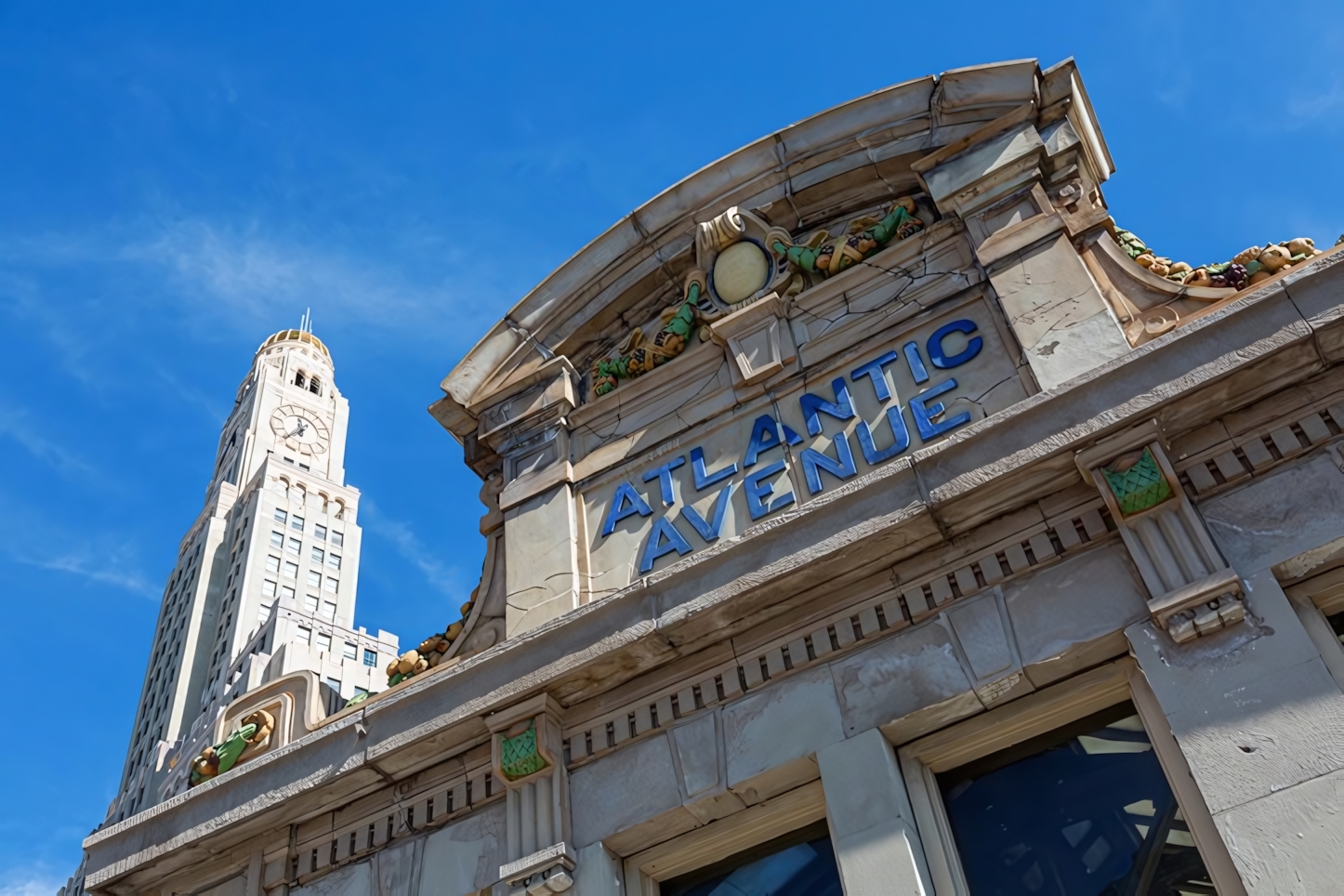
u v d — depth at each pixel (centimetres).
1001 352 1028
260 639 9256
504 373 1268
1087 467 891
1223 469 872
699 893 950
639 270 1255
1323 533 823
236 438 12294
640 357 1216
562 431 1215
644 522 1112
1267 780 746
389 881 1020
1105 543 896
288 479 11150
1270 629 800
